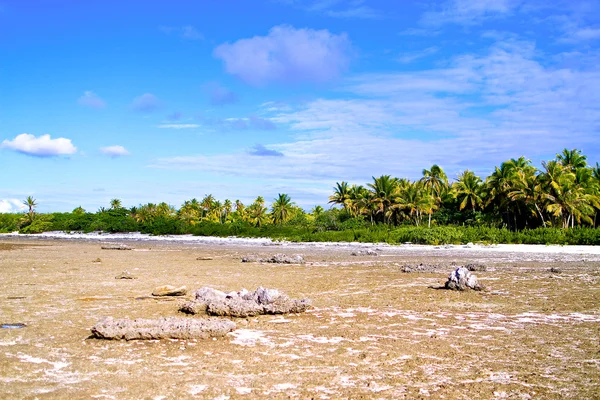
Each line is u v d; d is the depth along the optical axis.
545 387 7.28
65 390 7.16
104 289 18.22
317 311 13.61
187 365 8.46
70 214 128.88
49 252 44.91
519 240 52.34
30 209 127.81
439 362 8.62
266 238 81.25
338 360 8.76
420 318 12.62
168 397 6.89
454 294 16.78
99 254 42.00
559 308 14.02
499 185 68.94
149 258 36.78
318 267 27.98
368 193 84.94
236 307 12.77
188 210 123.25
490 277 21.92
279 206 101.62
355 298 16.02
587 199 60.88
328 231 73.56
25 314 13.09
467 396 6.92
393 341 10.16
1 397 6.85
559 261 31.28
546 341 10.12
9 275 23.31
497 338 10.41
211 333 10.45
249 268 27.61
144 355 9.07
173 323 10.54
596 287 18.38
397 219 82.31
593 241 48.72
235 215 122.69
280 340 10.24
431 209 77.56
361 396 6.91
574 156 70.81
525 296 16.27
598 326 11.58
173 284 19.89
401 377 7.79
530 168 69.69
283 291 17.84
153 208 123.75
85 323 11.90
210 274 24.19
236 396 6.93
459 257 35.69
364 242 61.34
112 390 7.18
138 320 10.70
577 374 7.90
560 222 64.25
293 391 7.13
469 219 74.38
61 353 9.19
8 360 8.73
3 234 120.69
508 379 7.67
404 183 88.12
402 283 19.95
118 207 125.56
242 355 9.09
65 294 16.86
